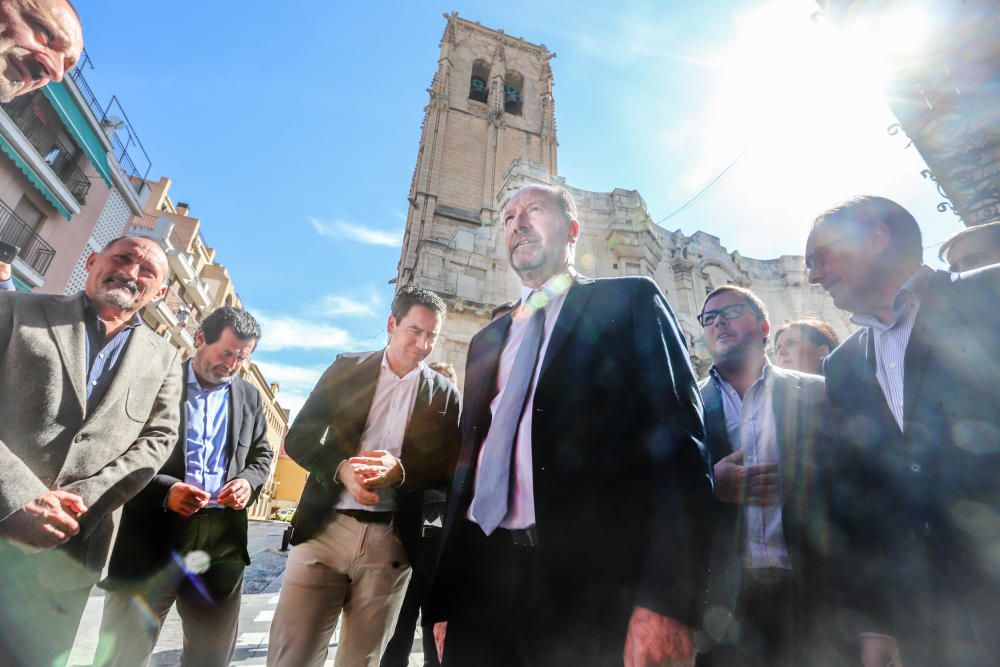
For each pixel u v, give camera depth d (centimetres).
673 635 98
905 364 183
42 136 1329
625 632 113
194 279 2480
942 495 165
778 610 209
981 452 156
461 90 2580
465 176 2236
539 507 129
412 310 253
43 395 193
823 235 210
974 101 293
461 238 1273
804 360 319
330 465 228
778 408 240
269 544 1498
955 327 171
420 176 2214
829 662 194
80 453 199
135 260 224
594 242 1421
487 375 178
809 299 1673
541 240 174
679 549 104
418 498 244
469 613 144
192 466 282
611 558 120
